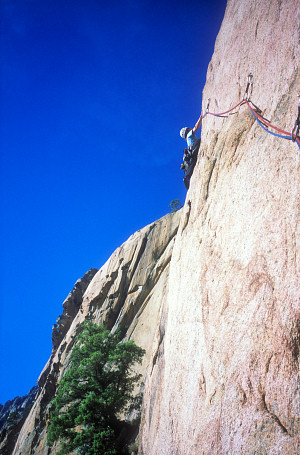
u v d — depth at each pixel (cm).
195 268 1040
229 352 654
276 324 540
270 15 832
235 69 1012
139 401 2142
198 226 1107
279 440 474
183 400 871
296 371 488
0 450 4619
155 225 4656
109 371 2188
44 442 3334
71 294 5747
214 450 604
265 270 603
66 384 2130
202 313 850
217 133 1104
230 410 594
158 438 1025
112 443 1788
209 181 1092
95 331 2506
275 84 739
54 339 5491
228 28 1177
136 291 3897
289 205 579
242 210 754
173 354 1102
